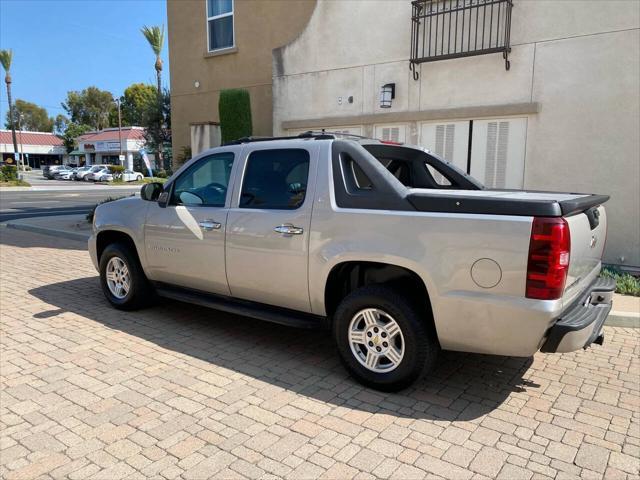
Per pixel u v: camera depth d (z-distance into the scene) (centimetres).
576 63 752
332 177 414
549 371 440
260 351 479
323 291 414
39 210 1842
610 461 308
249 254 453
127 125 7606
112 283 604
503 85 816
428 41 884
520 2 786
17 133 7750
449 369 442
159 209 533
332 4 994
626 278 664
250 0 1212
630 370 443
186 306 620
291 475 292
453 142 880
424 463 304
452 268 349
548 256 321
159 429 339
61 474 292
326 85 1019
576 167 769
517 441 329
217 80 1299
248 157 474
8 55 4738
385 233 377
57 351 472
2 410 362
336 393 394
